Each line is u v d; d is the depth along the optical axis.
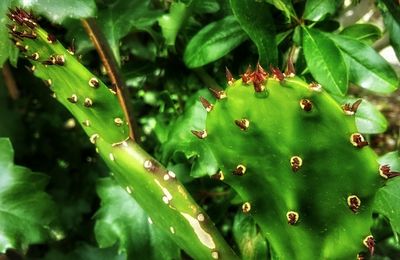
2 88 0.48
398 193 0.29
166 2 0.38
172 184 0.24
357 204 0.22
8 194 0.33
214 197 0.37
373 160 0.21
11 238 0.33
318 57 0.29
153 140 0.42
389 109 0.56
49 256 0.47
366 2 0.39
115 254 0.40
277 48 0.31
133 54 0.41
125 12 0.35
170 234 0.26
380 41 0.38
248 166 0.23
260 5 0.30
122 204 0.34
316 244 0.24
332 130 0.20
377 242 0.39
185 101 0.38
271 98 0.20
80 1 0.26
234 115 0.21
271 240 0.25
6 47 0.28
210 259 0.25
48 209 0.34
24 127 0.50
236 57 0.35
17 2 0.27
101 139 0.25
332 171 0.22
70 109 0.26
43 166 0.51
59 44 0.23
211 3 0.34
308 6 0.31
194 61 0.32
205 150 0.31
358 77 0.30
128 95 0.30
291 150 0.21
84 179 0.50
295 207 0.23
